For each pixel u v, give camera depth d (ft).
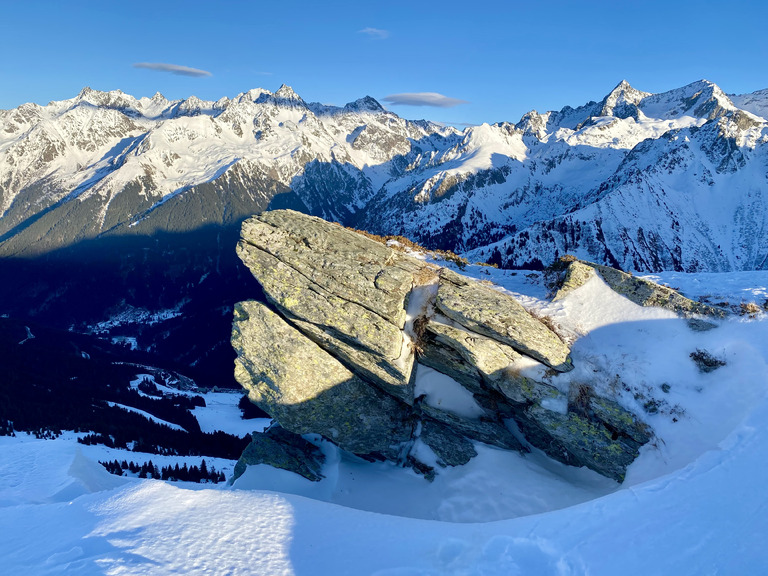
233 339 96.58
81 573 58.75
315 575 59.31
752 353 82.12
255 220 102.27
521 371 86.84
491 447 98.07
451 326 89.61
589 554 59.00
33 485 154.20
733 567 54.54
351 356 91.76
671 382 84.84
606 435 83.82
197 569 59.88
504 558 60.08
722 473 67.87
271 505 78.07
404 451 101.45
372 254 98.78
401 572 59.16
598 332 94.32
